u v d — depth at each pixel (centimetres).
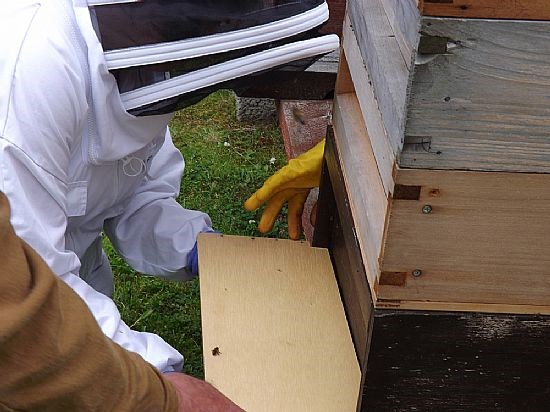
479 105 98
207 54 125
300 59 135
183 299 241
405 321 114
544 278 112
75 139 129
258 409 122
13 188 115
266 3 128
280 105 250
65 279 130
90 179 143
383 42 121
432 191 104
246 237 165
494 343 117
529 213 106
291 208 187
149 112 131
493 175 103
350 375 130
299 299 148
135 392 77
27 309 65
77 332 70
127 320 233
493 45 94
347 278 146
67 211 139
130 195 173
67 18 123
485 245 109
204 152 310
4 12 120
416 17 95
